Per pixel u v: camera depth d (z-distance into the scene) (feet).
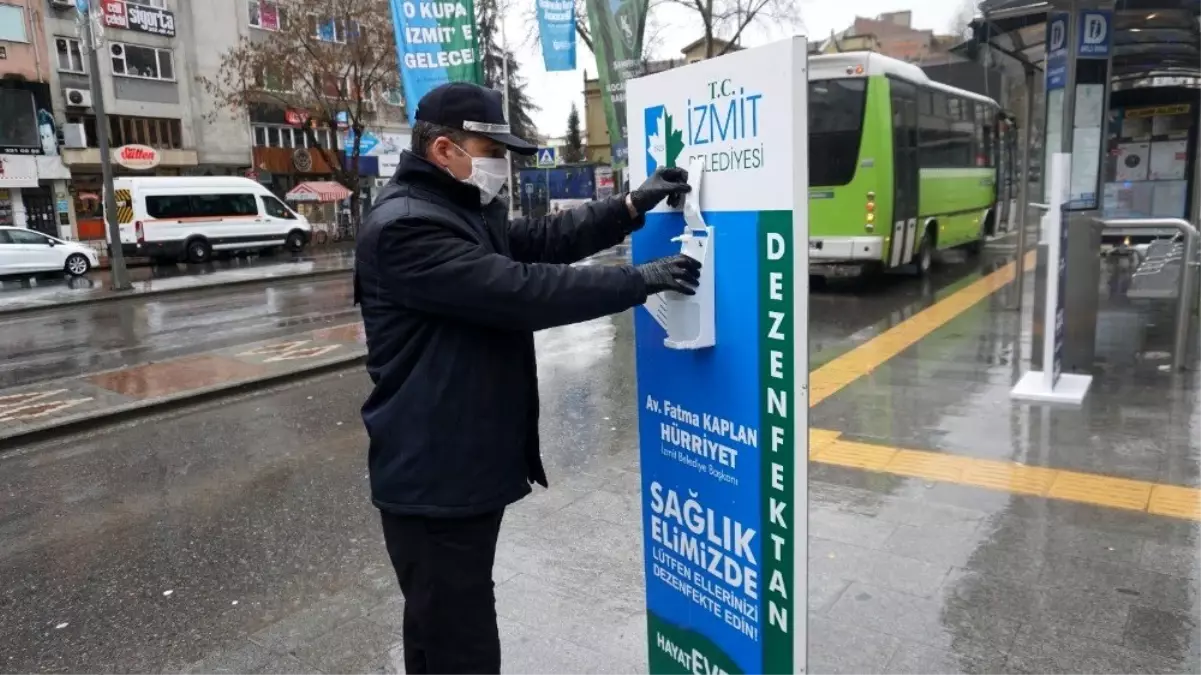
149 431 21.85
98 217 97.66
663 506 7.77
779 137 5.64
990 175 56.44
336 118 100.68
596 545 13.29
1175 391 19.62
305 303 49.34
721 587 7.11
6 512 16.44
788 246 5.71
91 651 11.12
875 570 11.78
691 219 6.68
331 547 14.08
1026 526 12.93
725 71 6.15
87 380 26.73
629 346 29.94
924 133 42.01
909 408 19.51
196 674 10.41
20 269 66.18
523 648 10.36
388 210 6.82
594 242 7.88
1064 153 18.89
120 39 97.40
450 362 6.87
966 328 29.07
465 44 36.83
